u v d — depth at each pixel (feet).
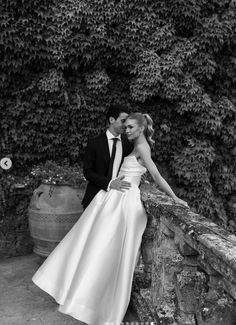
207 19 17.97
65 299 9.16
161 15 17.87
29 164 17.42
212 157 18.93
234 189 20.26
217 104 19.04
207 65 18.07
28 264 15.12
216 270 5.89
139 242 9.86
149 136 10.62
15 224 16.61
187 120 19.24
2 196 16.12
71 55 16.79
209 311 6.38
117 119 11.30
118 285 9.38
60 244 10.76
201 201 18.99
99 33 16.63
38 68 16.76
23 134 16.94
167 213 8.36
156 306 8.95
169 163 19.24
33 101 16.74
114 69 18.21
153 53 17.49
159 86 17.70
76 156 17.75
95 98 17.81
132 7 17.43
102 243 9.52
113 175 11.18
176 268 8.37
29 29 15.78
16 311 10.73
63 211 13.52
